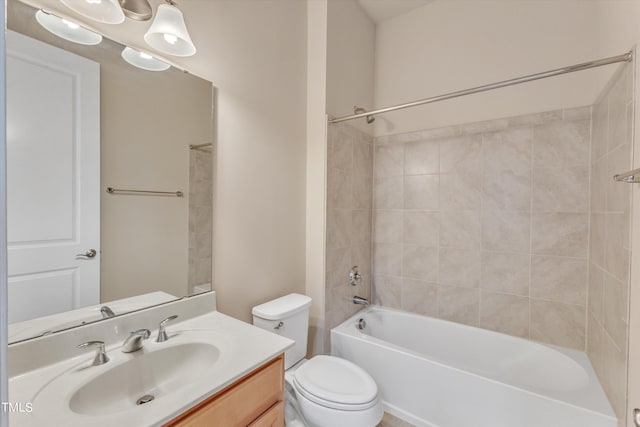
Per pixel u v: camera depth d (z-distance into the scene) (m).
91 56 1.01
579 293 1.73
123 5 1.03
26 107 0.88
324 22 1.98
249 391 0.93
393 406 1.74
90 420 0.67
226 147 1.49
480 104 2.05
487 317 2.03
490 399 1.42
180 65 1.28
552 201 1.80
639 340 0.97
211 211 1.43
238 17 1.54
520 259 1.91
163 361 1.03
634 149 1.06
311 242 2.04
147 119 1.17
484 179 2.03
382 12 2.39
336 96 2.08
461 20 2.14
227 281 1.52
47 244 0.93
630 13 1.14
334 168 2.06
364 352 1.86
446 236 2.17
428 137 2.25
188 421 0.76
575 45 1.74
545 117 1.82
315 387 1.34
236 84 1.53
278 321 1.53
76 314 0.99
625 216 1.13
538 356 1.76
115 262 1.09
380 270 2.49
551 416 1.27
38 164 0.91
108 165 1.07
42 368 0.88
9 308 0.86
